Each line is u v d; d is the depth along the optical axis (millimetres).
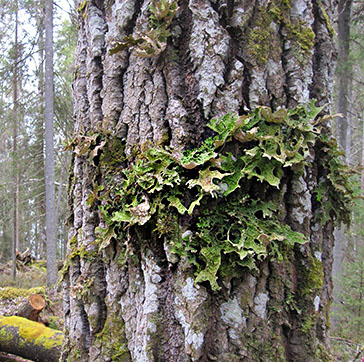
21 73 7625
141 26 1043
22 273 8227
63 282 1235
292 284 1020
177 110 983
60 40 8172
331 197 1128
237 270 943
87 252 1119
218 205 956
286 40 1071
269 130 973
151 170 961
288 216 1036
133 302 1017
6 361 2758
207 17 990
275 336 974
